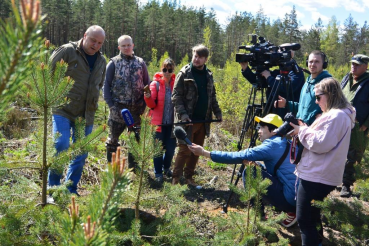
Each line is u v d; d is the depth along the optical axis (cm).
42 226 218
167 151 470
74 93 343
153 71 1199
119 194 132
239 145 397
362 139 302
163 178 478
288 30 5878
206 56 422
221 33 6838
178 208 301
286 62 359
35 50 92
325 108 273
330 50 5731
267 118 325
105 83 440
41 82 235
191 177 468
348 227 280
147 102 436
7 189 253
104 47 5522
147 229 267
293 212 336
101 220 131
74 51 339
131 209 294
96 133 260
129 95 438
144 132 257
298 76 421
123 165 129
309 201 278
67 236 135
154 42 5978
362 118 430
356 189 291
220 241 284
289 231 352
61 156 253
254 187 281
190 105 429
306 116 363
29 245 206
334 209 272
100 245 118
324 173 266
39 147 259
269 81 382
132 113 448
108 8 5484
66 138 331
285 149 318
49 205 230
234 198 432
